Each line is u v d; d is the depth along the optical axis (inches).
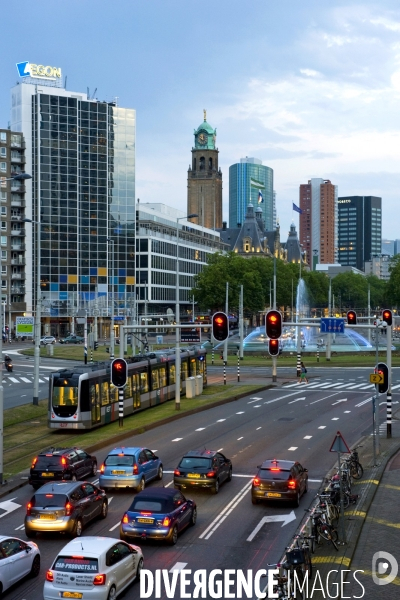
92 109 5920.3
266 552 910.4
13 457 1525.6
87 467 1311.5
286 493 1114.1
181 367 2522.1
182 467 1218.0
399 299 7194.9
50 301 5792.3
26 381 3100.4
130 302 6112.2
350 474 1273.4
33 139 5748.0
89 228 5944.9
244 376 3238.2
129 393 2074.3
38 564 839.1
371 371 3425.2
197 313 7755.9
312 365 3720.5
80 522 981.2
